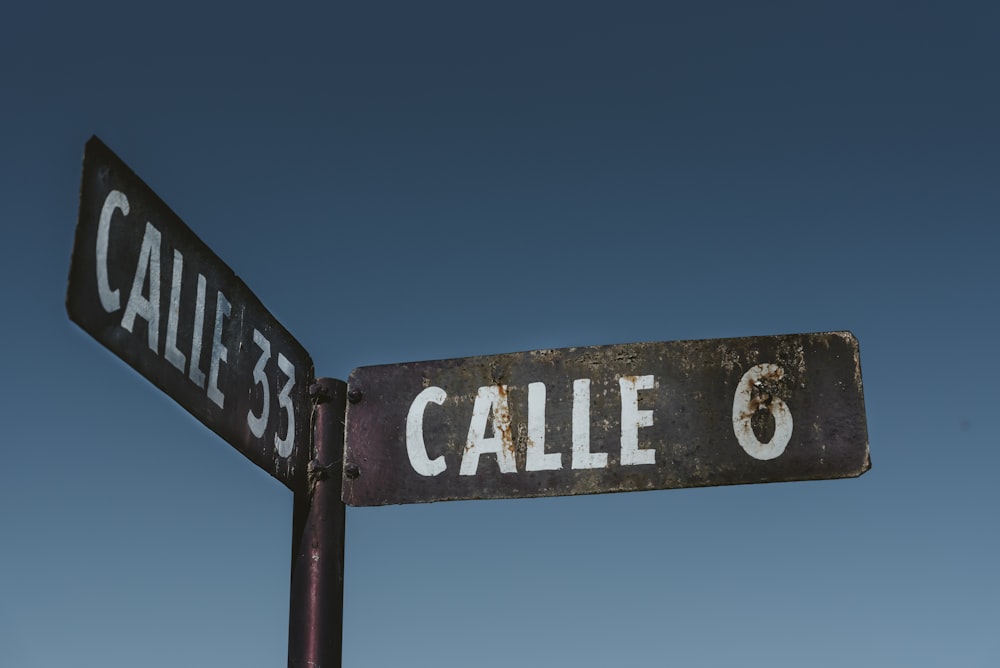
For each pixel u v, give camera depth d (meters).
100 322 2.86
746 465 3.85
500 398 4.05
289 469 3.82
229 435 3.46
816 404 3.88
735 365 3.96
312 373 4.06
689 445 3.90
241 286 3.59
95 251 2.85
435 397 4.09
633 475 3.90
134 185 3.03
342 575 3.93
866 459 3.81
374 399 4.12
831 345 3.94
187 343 3.27
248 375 3.60
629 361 4.02
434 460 4.02
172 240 3.21
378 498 4.00
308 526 3.91
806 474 3.81
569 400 4.01
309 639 3.78
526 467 3.96
